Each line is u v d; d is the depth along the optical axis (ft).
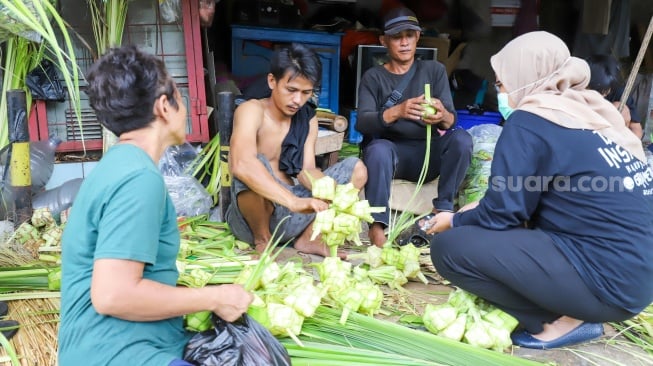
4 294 8.96
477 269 8.02
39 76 13.21
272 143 11.41
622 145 7.66
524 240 7.77
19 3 7.43
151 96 5.69
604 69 12.97
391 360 7.19
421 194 13.84
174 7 13.96
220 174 12.91
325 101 20.81
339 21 21.88
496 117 18.26
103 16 13.41
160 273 5.96
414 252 10.16
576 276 7.69
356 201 9.56
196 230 12.32
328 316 8.15
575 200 7.54
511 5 21.90
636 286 7.59
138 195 5.41
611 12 21.18
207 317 6.90
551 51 7.64
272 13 20.11
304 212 9.92
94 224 5.60
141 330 5.80
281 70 10.50
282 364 6.38
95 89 5.67
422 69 13.19
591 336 8.35
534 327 8.36
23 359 7.55
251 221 11.19
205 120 14.55
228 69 20.59
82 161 13.97
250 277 7.82
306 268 10.86
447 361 7.30
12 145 11.70
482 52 22.22
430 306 8.49
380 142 12.12
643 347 8.38
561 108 7.47
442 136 13.19
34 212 11.65
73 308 5.75
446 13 23.35
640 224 7.49
